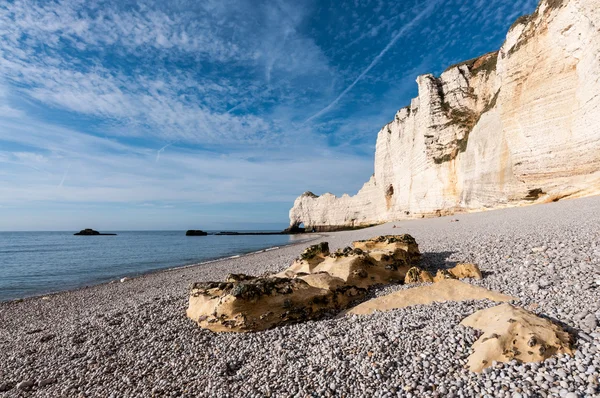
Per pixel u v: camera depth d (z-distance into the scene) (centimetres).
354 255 1185
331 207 10319
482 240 1577
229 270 2259
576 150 2578
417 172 5369
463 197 4206
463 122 4591
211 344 771
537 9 2883
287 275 1118
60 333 992
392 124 6862
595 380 424
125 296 1702
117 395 616
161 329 895
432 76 5119
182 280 2061
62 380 707
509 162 3322
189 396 575
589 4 2320
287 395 523
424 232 2536
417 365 539
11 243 8338
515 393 427
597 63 2298
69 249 5884
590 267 845
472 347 550
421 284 1043
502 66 3762
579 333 545
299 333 761
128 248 5938
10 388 709
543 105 2798
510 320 559
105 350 807
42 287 2322
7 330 1252
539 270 927
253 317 820
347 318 822
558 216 1878
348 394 504
